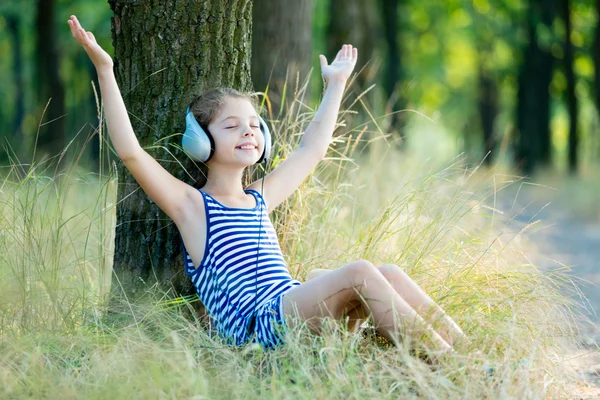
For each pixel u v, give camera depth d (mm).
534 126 28844
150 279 5445
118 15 5438
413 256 5891
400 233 6191
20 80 27531
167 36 5348
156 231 5434
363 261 4543
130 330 4887
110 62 4766
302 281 5762
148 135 5422
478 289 5539
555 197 20375
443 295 5453
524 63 28938
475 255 6125
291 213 5988
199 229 5027
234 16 5477
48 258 5555
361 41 15945
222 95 5176
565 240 13703
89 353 4621
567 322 5652
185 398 4059
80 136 23766
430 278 5691
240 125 5145
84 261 5371
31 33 27406
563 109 40531
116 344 4633
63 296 5281
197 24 5363
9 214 5598
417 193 6215
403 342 4445
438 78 31656
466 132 39375
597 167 26078
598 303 8305
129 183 5477
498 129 35719
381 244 6074
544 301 5570
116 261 5539
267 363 4434
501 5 27469
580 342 6020
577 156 28672
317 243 6199
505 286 5613
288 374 4316
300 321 4559
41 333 4820
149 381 4137
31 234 5348
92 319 5113
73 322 5039
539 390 4469
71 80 28141
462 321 5117
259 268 4930
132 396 4023
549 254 11852
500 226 8852
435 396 4066
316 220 6402
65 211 7453
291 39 9859
